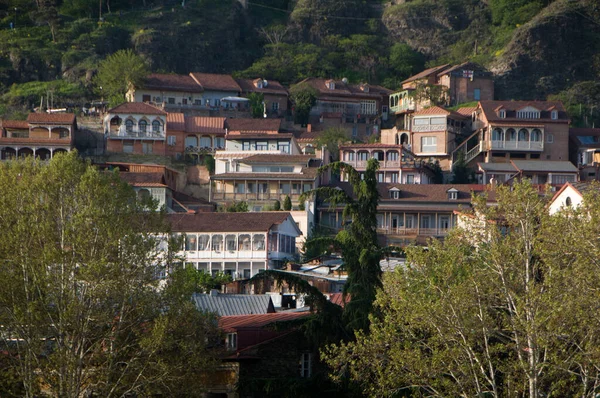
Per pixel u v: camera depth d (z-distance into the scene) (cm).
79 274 9131
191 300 10250
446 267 8538
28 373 8875
